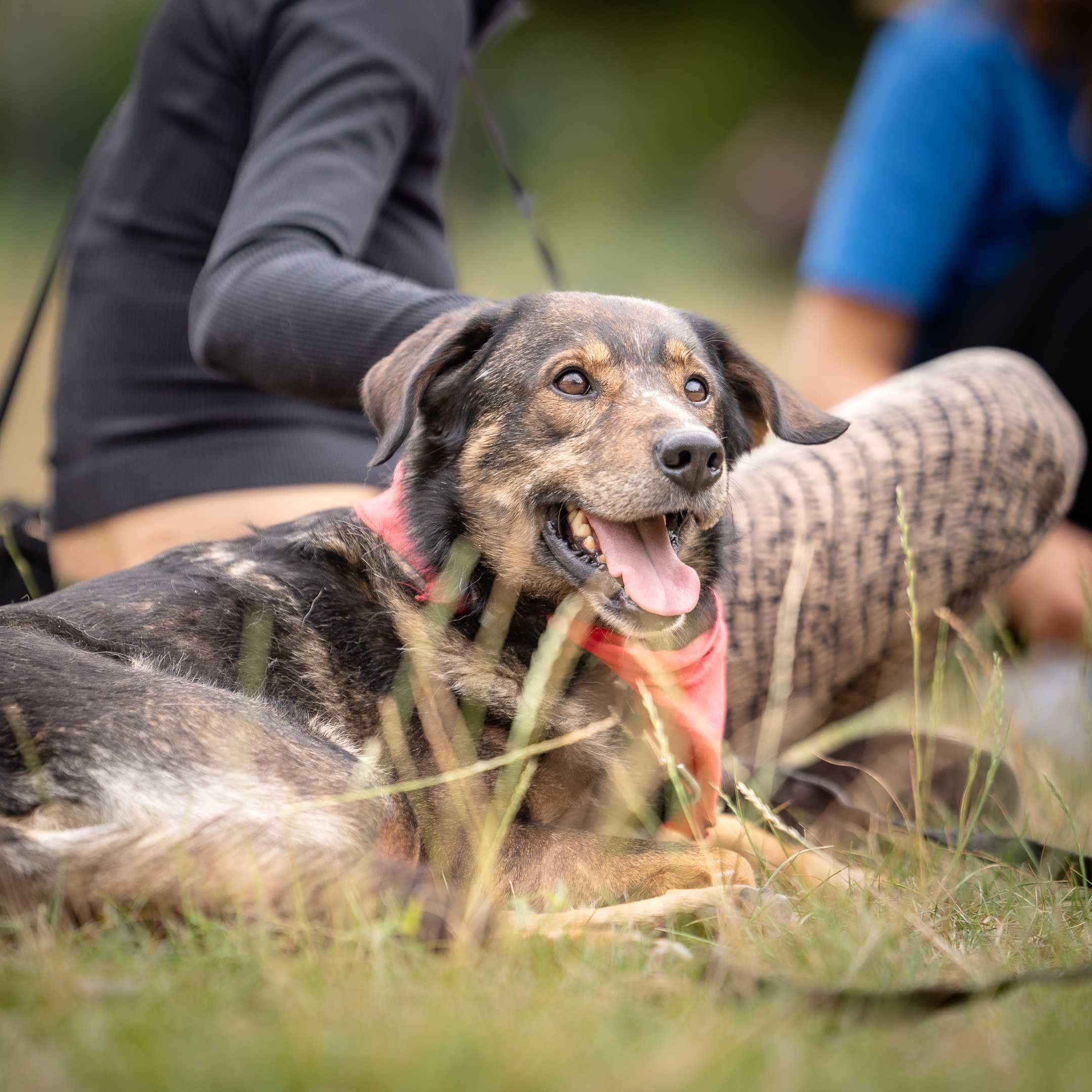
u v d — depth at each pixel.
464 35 5.38
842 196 7.62
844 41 33.41
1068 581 6.77
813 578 4.84
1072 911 3.78
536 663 3.78
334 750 3.74
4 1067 2.48
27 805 3.40
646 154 33.94
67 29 34.78
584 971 3.04
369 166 4.84
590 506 4.07
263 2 5.05
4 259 23.62
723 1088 2.42
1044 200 7.39
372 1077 2.40
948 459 4.94
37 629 3.82
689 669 4.22
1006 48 7.30
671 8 35.59
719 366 4.59
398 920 3.15
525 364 4.25
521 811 4.12
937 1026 2.82
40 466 10.75
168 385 5.27
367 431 5.53
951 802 4.85
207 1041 2.55
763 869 3.93
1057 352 6.95
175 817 3.38
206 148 5.22
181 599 4.04
